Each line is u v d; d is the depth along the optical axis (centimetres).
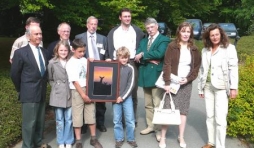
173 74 453
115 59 509
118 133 473
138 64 524
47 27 1271
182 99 459
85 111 462
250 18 2652
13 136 462
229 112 500
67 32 478
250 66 585
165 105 457
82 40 485
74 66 445
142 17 1184
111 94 463
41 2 743
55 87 443
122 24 516
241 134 509
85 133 525
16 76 415
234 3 3103
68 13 921
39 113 445
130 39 516
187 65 454
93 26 506
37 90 420
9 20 1828
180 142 476
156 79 494
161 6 1403
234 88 427
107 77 460
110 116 614
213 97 454
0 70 714
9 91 520
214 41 433
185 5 1459
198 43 1380
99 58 516
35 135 450
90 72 455
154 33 491
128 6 944
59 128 453
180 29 448
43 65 430
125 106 469
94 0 955
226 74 429
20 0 759
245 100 511
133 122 473
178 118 442
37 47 425
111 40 519
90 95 456
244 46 1398
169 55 452
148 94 520
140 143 489
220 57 431
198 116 627
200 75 464
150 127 527
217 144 444
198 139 509
